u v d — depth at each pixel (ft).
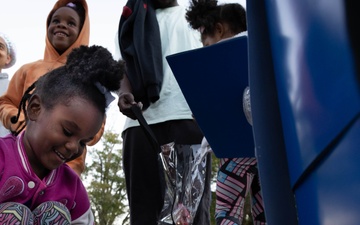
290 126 3.45
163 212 9.79
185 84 5.49
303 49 3.34
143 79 10.53
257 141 3.63
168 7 11.89
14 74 11.02
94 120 6.19
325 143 3.16
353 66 3.05
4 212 5.83
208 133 5.85
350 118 3.03
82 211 6.77
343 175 3.07
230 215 8.97
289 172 3.52
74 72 6.21
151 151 10.51
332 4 3.19
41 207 6.15
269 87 3.72
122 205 96.78
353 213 3.00
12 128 10.01
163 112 10.55
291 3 3.46
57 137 6.01
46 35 11.65
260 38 3.76
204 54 5.18
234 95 5.42
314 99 3.25
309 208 3.30
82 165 10.33
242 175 9.06
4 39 14.01
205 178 9.92
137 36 10.91
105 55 6.32
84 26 11.70
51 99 6.09
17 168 6.05
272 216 3.57
